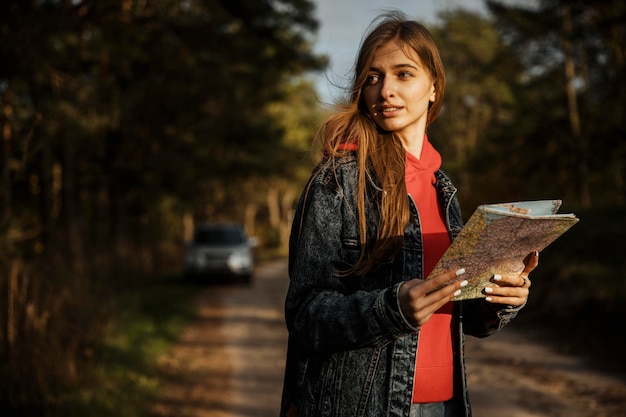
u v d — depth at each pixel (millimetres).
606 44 17516
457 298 1615
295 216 1738
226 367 8383
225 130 19688
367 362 1636
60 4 8875
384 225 1649
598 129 18250
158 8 12508
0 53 7992
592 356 8039
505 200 19656
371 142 1728
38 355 5457
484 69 24062
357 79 1791
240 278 20219
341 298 1589
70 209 13375
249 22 13984
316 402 1660
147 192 19812
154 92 15852
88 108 9758
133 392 6406
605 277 10734
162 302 13852
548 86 21109
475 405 6148
